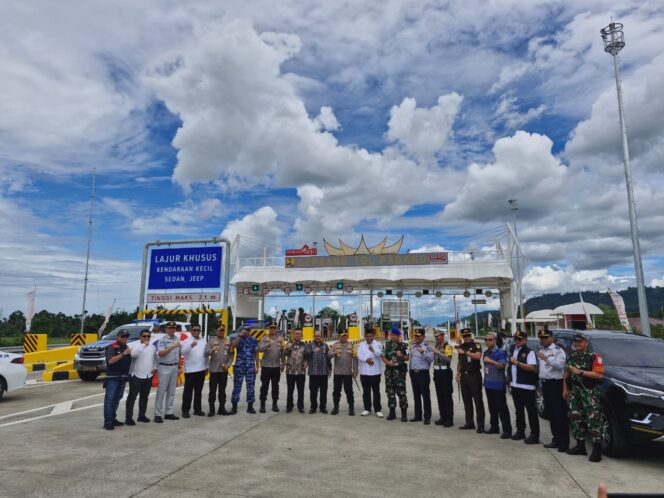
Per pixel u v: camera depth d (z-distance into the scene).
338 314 61.25
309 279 31.61
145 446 7.17
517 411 8.16
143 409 9.05
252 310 36.94
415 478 5.92
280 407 10.98
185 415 9.58
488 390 8.49
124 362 8.56
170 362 9.23
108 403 8.35
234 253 33.94
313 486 5.54
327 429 8.62
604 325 39.00
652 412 6.51
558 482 5.85
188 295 18.86
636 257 17.31
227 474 5.91
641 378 6.98
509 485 5.71
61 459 6.38
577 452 7.14
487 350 8.62
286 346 10.44
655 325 33.16
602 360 7.73
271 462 6.46
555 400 7.48
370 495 5.29
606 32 19.14
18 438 7.53
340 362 10.27
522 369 7.93
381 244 35.72
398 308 43.03
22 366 12.01
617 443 6.82
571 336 9.49
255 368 10.40
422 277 29.73
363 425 9.06
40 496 5.00
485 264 29.77
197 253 19.02
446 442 7.84
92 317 46.75
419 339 9.70
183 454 6.77
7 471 5.82
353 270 31.66
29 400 11.77
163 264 19.36
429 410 9.38
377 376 10.09
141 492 5.20
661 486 5.72
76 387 14.34
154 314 19.36
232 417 9.65
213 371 9.84
